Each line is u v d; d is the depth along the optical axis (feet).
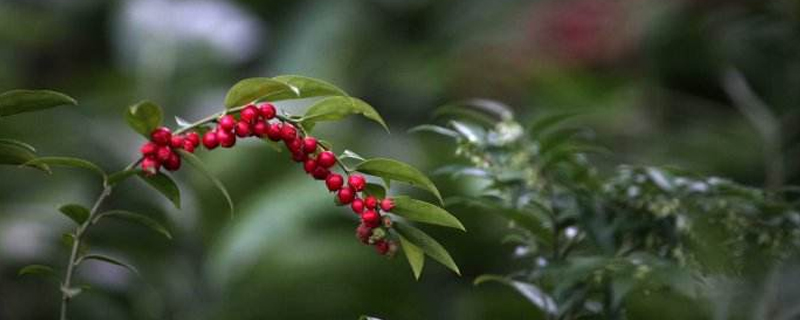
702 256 4.50
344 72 10.72
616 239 4.51
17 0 11.18
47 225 7.99
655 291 4.44
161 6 10.40
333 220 8.32
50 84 11.10
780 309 5.13
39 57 11.14
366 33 11.02
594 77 9.68
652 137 9.03
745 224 4.53
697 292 4.56
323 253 8.13
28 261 7.86
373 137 8.95
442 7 11.57
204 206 8.48
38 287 7.85
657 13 9.71
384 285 8.05
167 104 9.94
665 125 9.39
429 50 10.98
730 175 8.38
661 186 4.50
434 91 10.31
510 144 4.56
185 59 10.25
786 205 4.52
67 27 11.25
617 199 4.57
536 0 11.02
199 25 10.42
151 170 3.93
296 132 3.99
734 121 8.85
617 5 9.96
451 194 7.66
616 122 9.21
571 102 9.46
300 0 11.28
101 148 8.58
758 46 8.85
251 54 10.84
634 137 9.11
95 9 11.30
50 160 4.08
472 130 4.59
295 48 10.93
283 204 8.26
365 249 8.13
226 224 8.41
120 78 9.97
